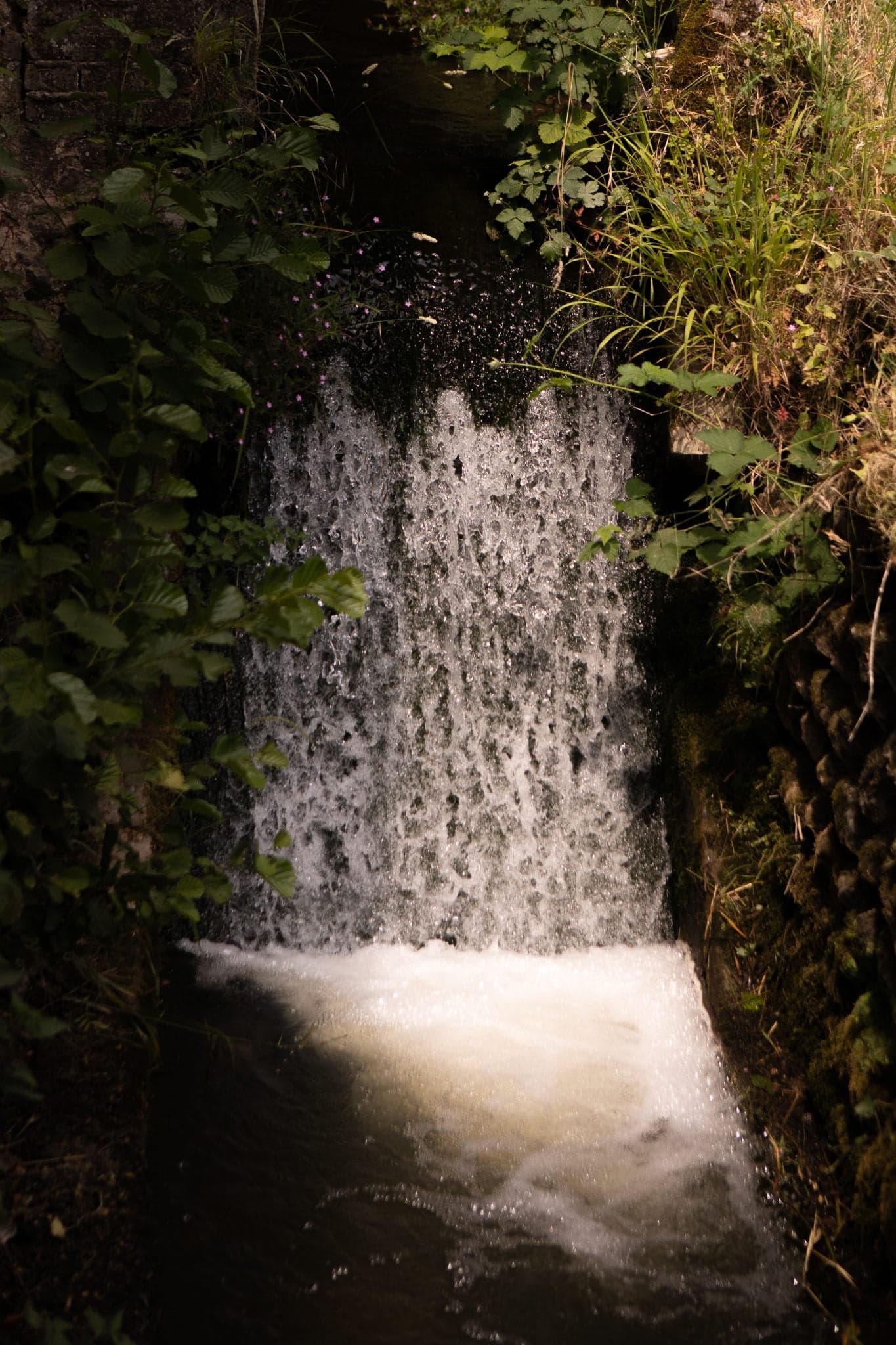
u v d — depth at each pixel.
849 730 2.60
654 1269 2.48
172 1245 2.45
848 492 2.66
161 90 2.74
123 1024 2.84
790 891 2.92
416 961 3.57
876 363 3.04
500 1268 2.47
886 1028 2.49
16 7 3.22
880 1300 2.34
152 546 2.39
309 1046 3.13
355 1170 2.71
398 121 4.14
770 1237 2.55
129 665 2.27
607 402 3.70
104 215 2.49
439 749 3.70
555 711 3.71
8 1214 2.30
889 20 3.91
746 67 3.92
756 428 3.35
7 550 2.62
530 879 3.67
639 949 3.59
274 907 3.60
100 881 2.52
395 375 3.69
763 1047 2.94
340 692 3.68
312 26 4.96
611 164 3.87
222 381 2.67
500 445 3.70
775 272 3.40
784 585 2.92
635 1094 2.99
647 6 4.20
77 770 2.32
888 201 3.31
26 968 2.58
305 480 3.65
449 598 3.70
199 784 2.56
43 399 2.34
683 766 3.43
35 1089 2.56
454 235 3.86
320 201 3.85
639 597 3.68
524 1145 2.82
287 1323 2.31
